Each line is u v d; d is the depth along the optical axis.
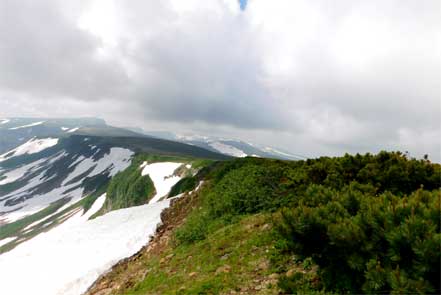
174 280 12.91
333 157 15.51
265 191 18.94
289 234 9.02
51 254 29.94
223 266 12.34
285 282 9.33
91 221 40.12
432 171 12.76
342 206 9.30
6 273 27.38
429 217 7.20
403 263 7.07
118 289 15.53
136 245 23.47
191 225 20.19
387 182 12.81
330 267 8.64
